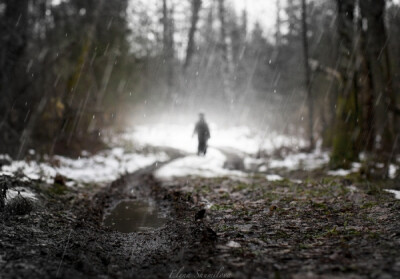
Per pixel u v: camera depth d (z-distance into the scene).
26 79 14.64
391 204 6.34
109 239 5.53
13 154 11.67
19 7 14.34
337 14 11.97
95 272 3.96
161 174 11.42
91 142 15.56
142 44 27.14
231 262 4.02
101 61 18.94
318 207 6.54
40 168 10.02
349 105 11.73
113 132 20.06
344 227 5.17
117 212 7.37
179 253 4.49
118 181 10.59
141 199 8.66
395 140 12.62
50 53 16.02
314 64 16.03
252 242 4.73
